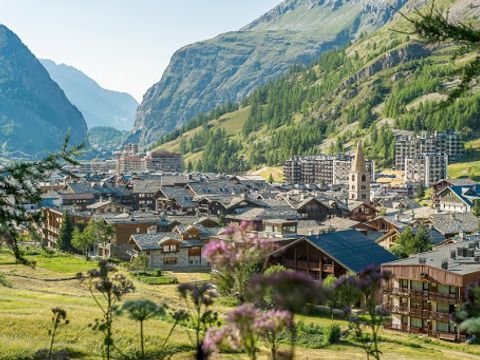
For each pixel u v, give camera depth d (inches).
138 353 1882.4
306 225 5167.3
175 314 839.1
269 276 517.7
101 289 918.4
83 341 1957.4
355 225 5152.6
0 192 1093.8
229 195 7810.0
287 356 577.9
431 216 5344.5
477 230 4904.0
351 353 2224.4
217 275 2878.9
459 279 2682.1
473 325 563.2
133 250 4970.5
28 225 1125.1
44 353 1772.9
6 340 1879.9
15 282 3420.3
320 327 2603.3
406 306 2891.2
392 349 2363.4
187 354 1897.1
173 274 4547.2
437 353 2337.6
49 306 2491.4
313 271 3472.0
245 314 562.3
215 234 5147.6
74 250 5629.9
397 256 3710.6
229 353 1916.8
